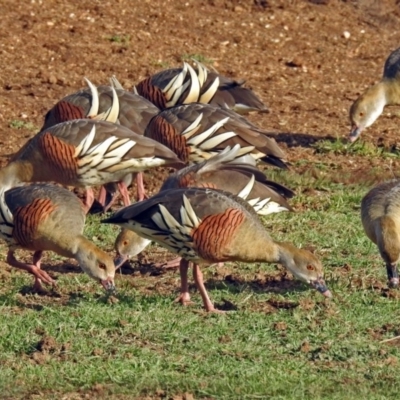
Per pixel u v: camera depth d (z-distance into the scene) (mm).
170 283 13609
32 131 20250
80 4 27328
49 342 11211
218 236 12297
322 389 10406
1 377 10508
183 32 26719
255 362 10992
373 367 10914
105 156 15883
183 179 14000
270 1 29047
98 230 15578
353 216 16328
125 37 25797
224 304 12758
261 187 14273
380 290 13203
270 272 13938
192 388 10383
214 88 18141
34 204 13188
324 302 12609
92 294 13070
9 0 26844
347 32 28016
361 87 24547
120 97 17375
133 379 10523
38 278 13250
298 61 25703
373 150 19766
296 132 20938
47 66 23906
